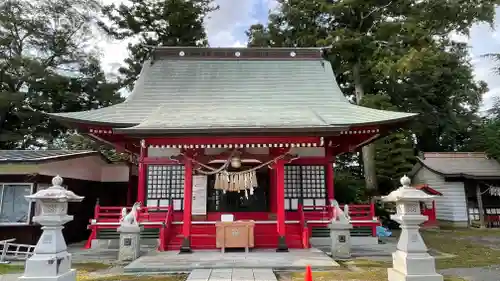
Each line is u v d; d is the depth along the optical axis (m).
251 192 10.81
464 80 28.48
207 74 17.22
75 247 12.61
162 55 18.16
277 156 10.95
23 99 23.55
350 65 21.97
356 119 13.16
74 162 14.24
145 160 13.28
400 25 18.66
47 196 5.99
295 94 16.05
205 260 9.17
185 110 13.44
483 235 15.68
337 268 8.55
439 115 28.39
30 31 24.80
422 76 26.30
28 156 12.70
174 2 26.00
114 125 12.45
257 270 8.23
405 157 21.67
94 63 27.41
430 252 11.36
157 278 7.88
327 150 13.56
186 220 10.56
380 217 18.02
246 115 12.24
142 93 15.71
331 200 12.83
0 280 7.77
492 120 26.56
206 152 13.18
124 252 9.98
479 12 18.45
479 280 7.66
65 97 25.19
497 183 19.44
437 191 19.19
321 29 22.48
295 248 11.01
